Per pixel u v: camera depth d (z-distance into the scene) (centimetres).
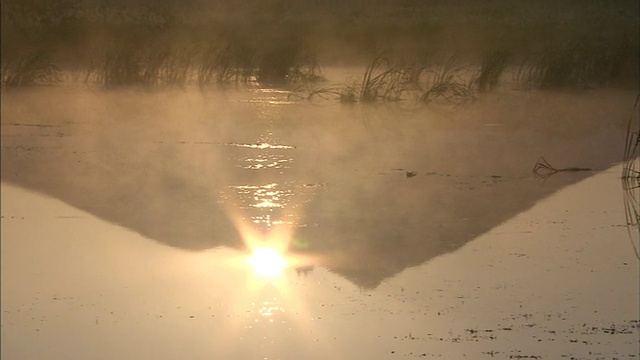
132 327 783
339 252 977
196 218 1105
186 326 786
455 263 940
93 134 1609
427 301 836
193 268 938
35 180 1283
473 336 759
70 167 1357
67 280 901
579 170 1338
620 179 1283
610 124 1698
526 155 1438
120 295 850
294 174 1312
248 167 1348
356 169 1341
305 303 835
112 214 1119
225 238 1030
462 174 1309
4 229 1059
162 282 894
